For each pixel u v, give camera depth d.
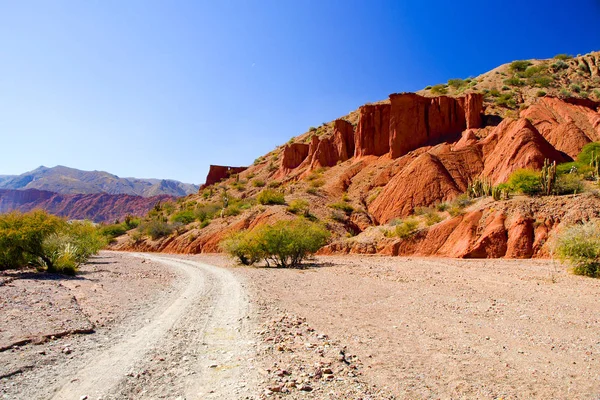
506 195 29.64
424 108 57.03
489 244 26.17
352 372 5.43
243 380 5.04
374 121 61.31
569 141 44.25
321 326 8.32
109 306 10.46
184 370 5.44
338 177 57.66
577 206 24.64
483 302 11.12
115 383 4.88
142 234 60.44
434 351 6.53
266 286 15.14
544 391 4.88
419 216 37.38
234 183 89.50
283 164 83.50
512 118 49.22
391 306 10.70
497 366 5.80
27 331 7.17
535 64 80.62
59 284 13.70
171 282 17.56
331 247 35.44
